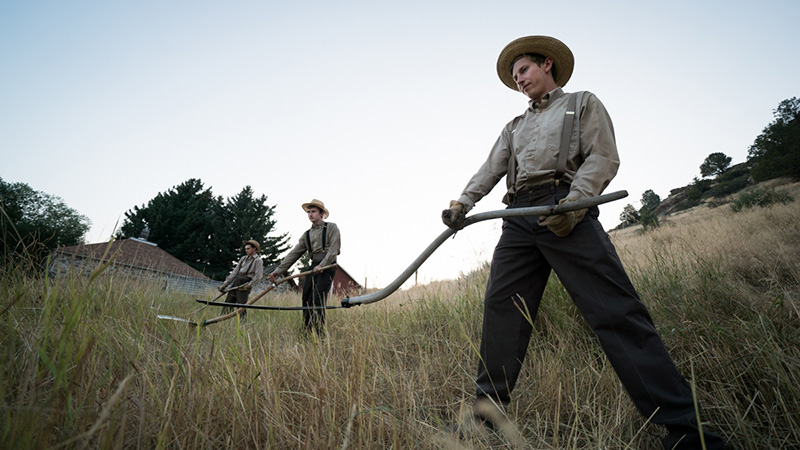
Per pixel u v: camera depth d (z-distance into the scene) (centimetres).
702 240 555
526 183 179
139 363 147
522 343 175
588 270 153
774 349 166
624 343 142
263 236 4112
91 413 105
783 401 143
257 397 138
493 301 180
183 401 123
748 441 131
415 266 175
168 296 419
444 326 337
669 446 129
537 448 156
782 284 302
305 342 295
